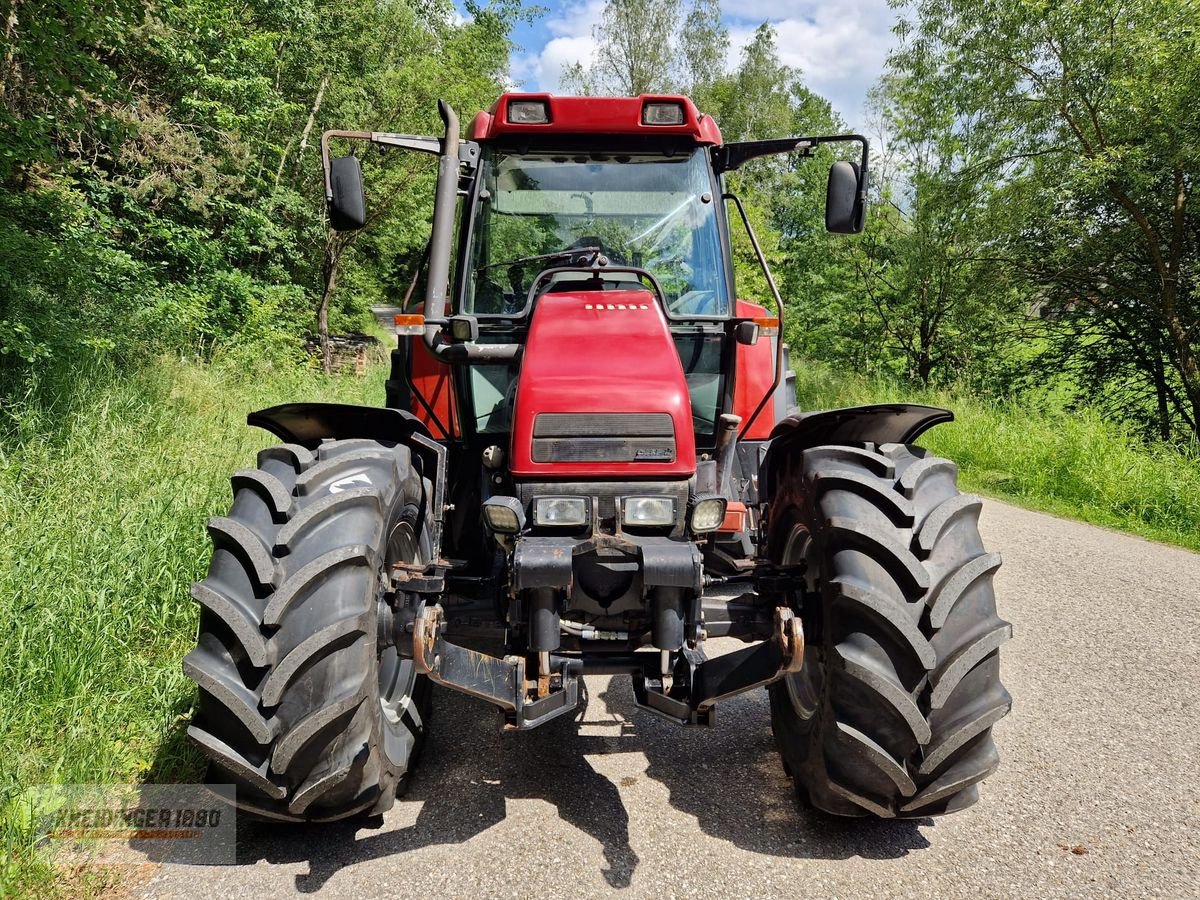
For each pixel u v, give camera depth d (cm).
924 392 1445
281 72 1428
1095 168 1123
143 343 830
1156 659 419
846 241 1888
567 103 360
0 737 289
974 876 246
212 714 233
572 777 304
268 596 236
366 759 240
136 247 1068
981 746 248
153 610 377
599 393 272
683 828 271
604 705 367
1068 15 1161
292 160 1487
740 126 3484
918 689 239
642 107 362
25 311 658
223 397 805
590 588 266
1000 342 1541
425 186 1672
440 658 252
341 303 1869
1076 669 407
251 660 228
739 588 393
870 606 236
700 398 366
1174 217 1163
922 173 1597
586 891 237
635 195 375
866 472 267
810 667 284
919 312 1770
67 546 405
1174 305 1189
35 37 668
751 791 295
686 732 341
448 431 398
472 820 275
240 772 229
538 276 331
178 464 559
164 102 1116
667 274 373
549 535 269
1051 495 842
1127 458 824
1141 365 1302
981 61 1316
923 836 267
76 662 325
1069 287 1369
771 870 248
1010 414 1173
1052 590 532
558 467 270
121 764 295
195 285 1095
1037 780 303
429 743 332
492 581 316
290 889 238
